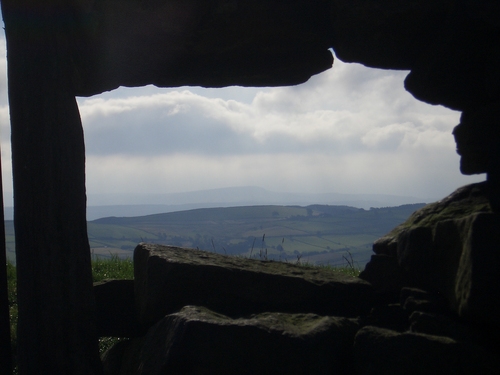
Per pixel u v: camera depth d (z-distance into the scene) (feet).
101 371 8.15
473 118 8.04
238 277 8.35
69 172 8.04
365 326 7.45
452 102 8.44
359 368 7.15
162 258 8.49
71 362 7.86
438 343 6.90
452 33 7.70
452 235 7.41
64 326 7.88
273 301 8.23
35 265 7.91
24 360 7.88
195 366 6.87
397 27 8.16
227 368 6.82
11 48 8.12
